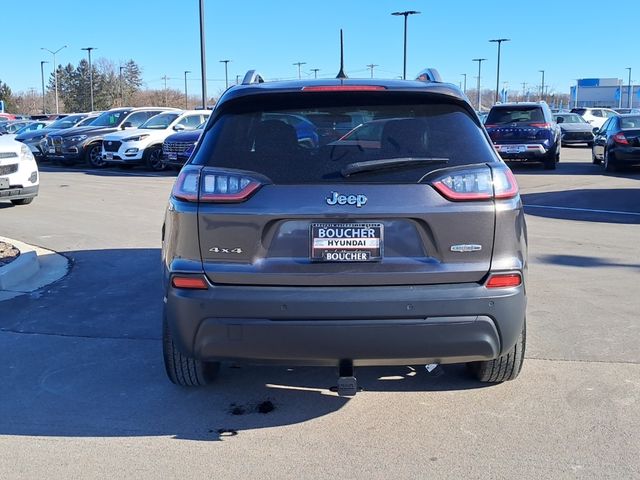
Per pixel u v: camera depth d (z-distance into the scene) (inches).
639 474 132.0
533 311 231.6
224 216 138.3
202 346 140.7
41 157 928.3
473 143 145.5
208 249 139.6
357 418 158.4
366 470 135.3
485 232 138.4
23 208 481.7
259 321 136.4
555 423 153.5
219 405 166.6
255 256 138.1
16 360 195.3
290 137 144.9
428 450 142.9
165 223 156.2
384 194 136.9
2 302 249.6
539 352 194.7
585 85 3804.1
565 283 267.4
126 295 257.9
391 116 149.5
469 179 138.9
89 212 461.1
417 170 139.7
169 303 143.3
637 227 391.2
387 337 136.0
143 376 183.9
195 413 162.2
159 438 150.2
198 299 138.2
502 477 131.6
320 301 134.9
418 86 150.6
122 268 300.0
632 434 147.9
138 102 3907.5
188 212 140.6
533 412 159.0
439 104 151.9
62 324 225.1
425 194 137.3
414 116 149.3
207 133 151.9
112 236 373.7
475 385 174.9
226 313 137.3
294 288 136.8
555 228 388.8
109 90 3991.1
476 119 152.4
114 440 149.5
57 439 150.1
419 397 168.7
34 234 380.8
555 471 133.3
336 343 136.2
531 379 177.2
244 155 143.5
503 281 139.1
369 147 142.6
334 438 149.1
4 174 463.2
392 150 142.3
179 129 812.0
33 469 137.3
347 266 136.9
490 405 163.3
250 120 150.0
